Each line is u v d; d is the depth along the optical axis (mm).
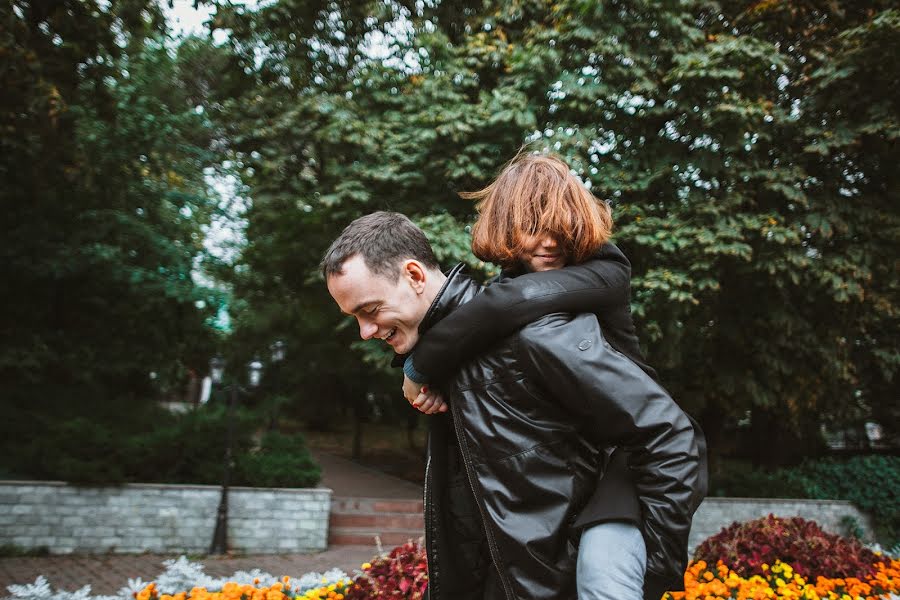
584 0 7348
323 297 11977
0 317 11188
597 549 1145
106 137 10711
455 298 1366
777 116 7938
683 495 1120
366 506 10734
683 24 7844
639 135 8195
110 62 10906
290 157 9336
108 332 12422
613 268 1376
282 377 15609
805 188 8414
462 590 1494
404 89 8688
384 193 8438
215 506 9000
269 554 8992
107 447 8781
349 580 3980
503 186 1444
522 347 1203
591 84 7547
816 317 9297
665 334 8180
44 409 10688
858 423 14891
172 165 12523
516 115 7238
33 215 10703
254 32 9195
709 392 10797
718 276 8055
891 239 8180
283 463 9758
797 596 3645
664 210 8055
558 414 1221
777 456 15367
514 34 8570
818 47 8812
